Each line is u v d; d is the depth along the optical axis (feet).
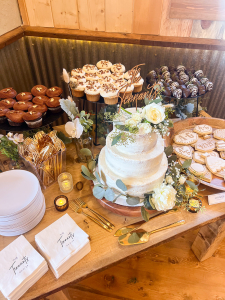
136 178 3.92
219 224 5.41
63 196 4.43
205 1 6.88
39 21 8.14
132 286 6.23
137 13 7.52
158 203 3.65
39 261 3.39
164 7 7.22
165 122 3.63
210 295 6.13
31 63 8.82
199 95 6.18
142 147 3.66
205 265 6.70
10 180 4.10
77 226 3.82
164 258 6.80
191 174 4.75
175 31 7.66
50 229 3.74
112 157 3.80
